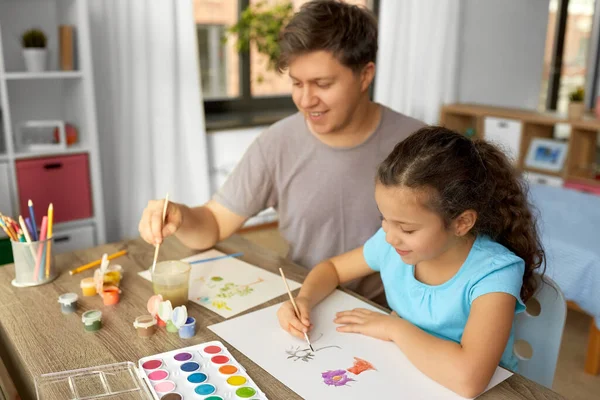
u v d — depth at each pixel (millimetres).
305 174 1355
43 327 957
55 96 2703
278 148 1356
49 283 1136
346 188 1341
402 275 1055
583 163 3473
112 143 2838
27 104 2639
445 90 4148
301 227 1396
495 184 954
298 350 901
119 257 1273
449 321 960
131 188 2912
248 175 1367
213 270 1214
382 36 3814
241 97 3680
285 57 1166
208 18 3436
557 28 3844
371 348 911
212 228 1321
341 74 1154
